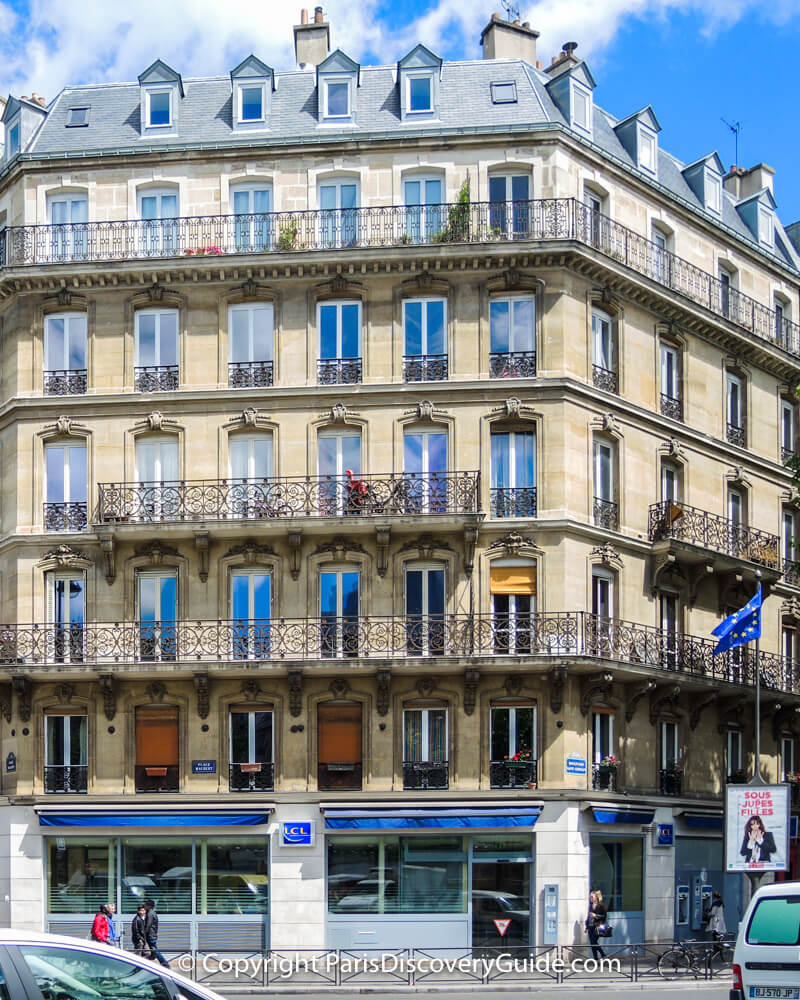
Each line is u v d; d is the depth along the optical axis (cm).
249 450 3709
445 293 3712
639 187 4000
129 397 3703
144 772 3588
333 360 3709
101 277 3731
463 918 3491
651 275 3972
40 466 3725
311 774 3550
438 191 3781
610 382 3819
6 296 3828
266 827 3528
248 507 3612
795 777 4325
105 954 1323
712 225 4241
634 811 3622
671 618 3941
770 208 4675
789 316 4619
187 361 3719
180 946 3512
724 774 4016
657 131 4216
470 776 3528
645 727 3759
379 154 3775
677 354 4088
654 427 3919
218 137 3881
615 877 3634
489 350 3688
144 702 3609
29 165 3828
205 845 3559
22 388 3759
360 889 3519
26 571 3675
